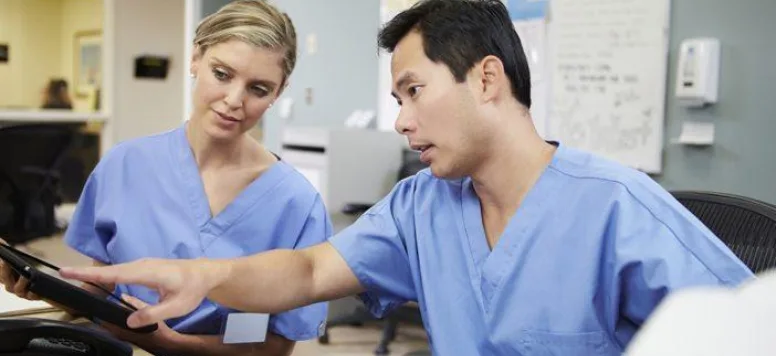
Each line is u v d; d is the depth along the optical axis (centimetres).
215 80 124
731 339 35
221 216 136
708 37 265
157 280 94
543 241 102
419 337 363
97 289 104
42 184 407
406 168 358
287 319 131
